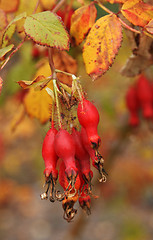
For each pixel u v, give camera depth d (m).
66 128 0.41
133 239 1.44
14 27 0.42
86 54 0.40
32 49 0.54
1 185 1.79
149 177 1.25
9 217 1.74
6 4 0.46
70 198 0.40
